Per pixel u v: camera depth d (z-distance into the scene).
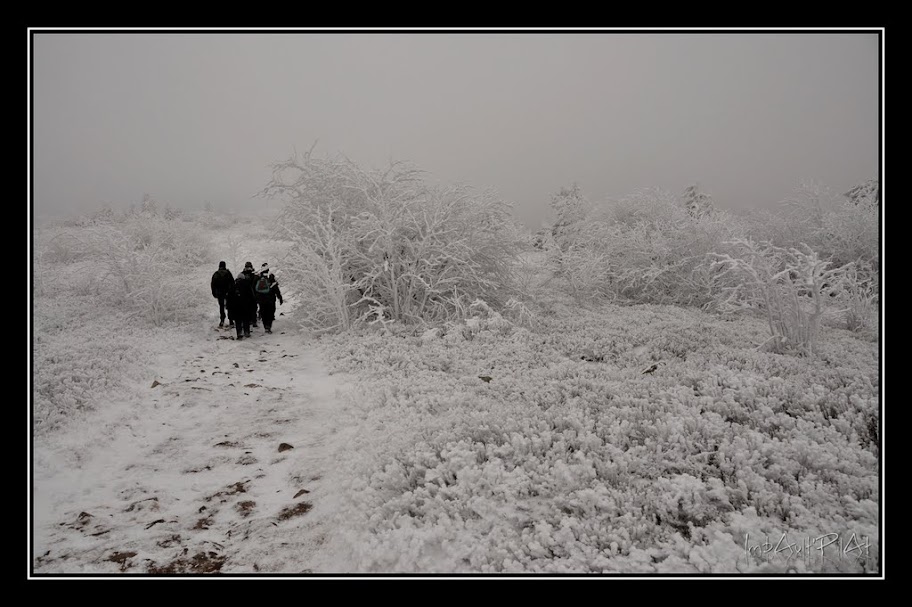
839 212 13.13
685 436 4.59
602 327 10.10
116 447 5.18
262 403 6.46
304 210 12.10
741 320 10.74
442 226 11.66
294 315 11.91
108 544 3.56
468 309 10.84
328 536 3.65
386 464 4.40
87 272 14.38
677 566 3.06
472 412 5.26
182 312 12.37
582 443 4.55
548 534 3.39
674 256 14.25
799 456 4.09
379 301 11.26
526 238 12.97
